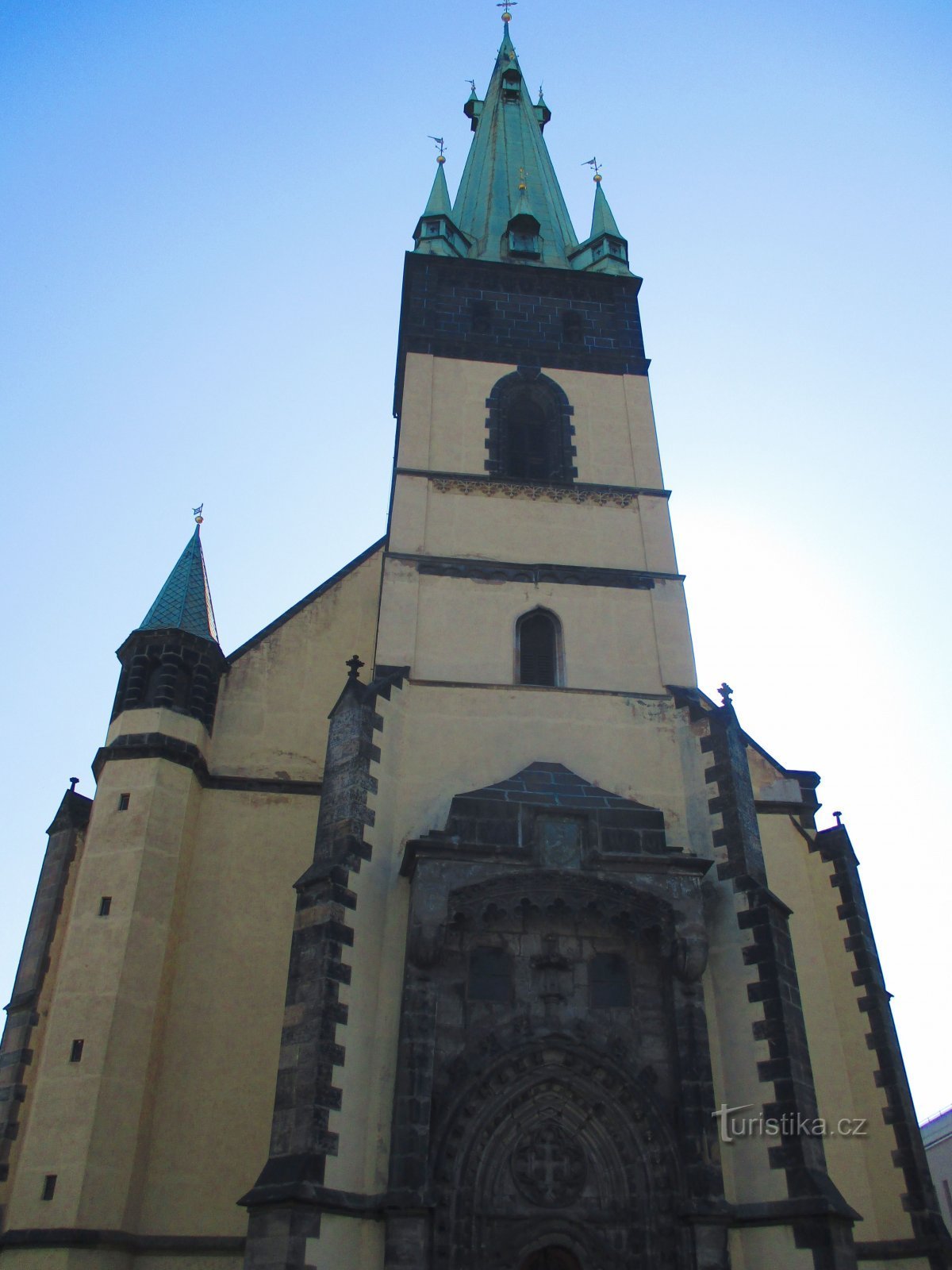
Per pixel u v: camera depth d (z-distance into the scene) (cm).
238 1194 2328
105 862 2555
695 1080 2166
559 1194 2098
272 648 3100
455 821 2356
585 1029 2239
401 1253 1920
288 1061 2089
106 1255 2139
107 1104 2247
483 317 3775
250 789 2841
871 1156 2459
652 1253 2033
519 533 3189
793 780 2994
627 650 2964
